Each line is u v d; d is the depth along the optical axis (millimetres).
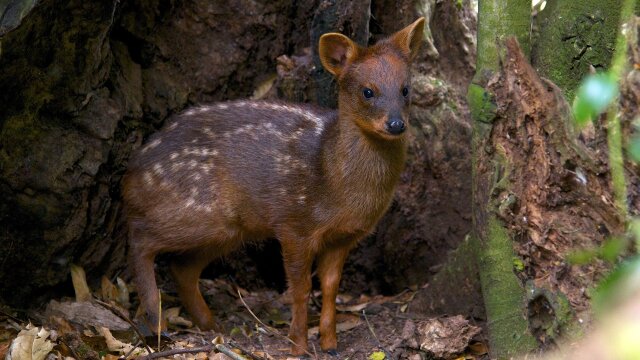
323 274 6523
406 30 6309
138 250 6758
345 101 6160
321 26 7410
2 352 5551
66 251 6609
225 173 6586
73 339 5871
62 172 6332
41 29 5746
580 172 4762
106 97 6680
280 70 7820
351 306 7707
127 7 7094
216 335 6660
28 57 5820
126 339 6344
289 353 6434
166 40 7551
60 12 5801
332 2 7324
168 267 7355
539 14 6605
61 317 6336
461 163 8156
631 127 4367
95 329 6309
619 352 1859
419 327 6332
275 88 7949
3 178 6027
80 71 6281
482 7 5648
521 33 5652
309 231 6355
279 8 7887
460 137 8172
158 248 6730
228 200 6621
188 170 6633
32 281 6496
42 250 6418
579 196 4844
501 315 5473
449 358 6047
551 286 4879
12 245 6254
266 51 7973
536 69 5832
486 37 5609
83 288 6734
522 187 5145
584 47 5570
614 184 4359
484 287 5625
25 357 5281
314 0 7922
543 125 4930
